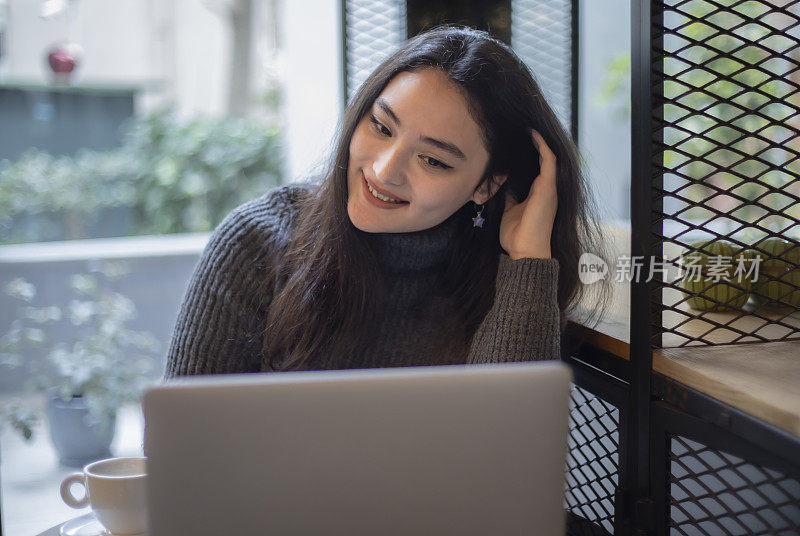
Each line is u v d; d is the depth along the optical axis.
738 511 0.89
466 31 1.34
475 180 1.30
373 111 1.27
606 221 1.72
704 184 1.04
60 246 4.04
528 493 0.73
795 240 1.10
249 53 6.32
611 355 1.17
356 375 0.71
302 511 0.71
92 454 3.43
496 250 1.44
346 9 1.67
